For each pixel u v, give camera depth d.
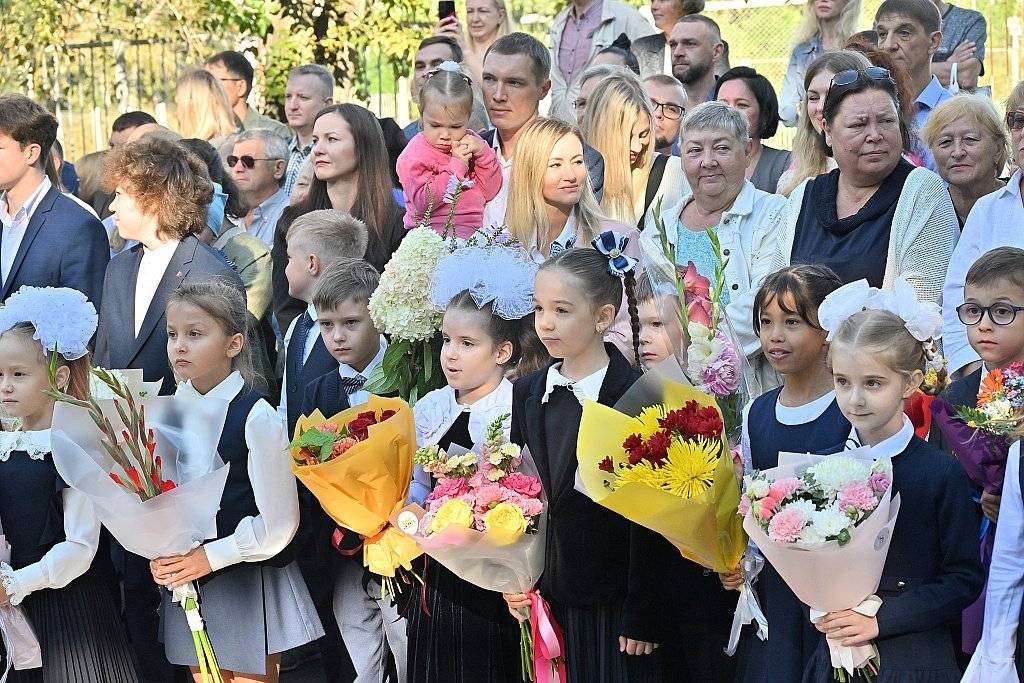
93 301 7.37
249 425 5.26
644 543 4.61
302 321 6.71
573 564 4.73
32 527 5.33
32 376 5.41
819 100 7.38
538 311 4.84
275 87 14.84
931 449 4.34
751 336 6.19
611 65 8.01
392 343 5.67
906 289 4.35
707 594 4.89
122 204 6.78
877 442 4.37
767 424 4.81
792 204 6.42
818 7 9.59
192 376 5.46
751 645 4.68
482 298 5.21
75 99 15.29
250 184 9.08
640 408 4.71
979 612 4.57
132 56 15.22
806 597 4.18
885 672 4.23
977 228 6.08
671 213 6.89
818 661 4.36
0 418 5.59
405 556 5.14
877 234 6.07
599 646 4.80
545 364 5.34
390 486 5.12
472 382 5.25
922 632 4.24
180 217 6.80
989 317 4.93
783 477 4.28
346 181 7.47
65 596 5.38
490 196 7.23
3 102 7.36
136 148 6.88
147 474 5.07
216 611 5.31
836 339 4.32
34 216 7.39
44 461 5.37
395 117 14.69
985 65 11.71
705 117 6.67
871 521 4.04
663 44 10.62
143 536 5.06
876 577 4.13
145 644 5.86
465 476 4.89
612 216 7.38
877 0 11.77
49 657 5.35
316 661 7.03
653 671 4.78
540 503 4.77
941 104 6.95
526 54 7.46
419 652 5.15
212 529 5.12
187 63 15.04
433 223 7.07
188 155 6.99
